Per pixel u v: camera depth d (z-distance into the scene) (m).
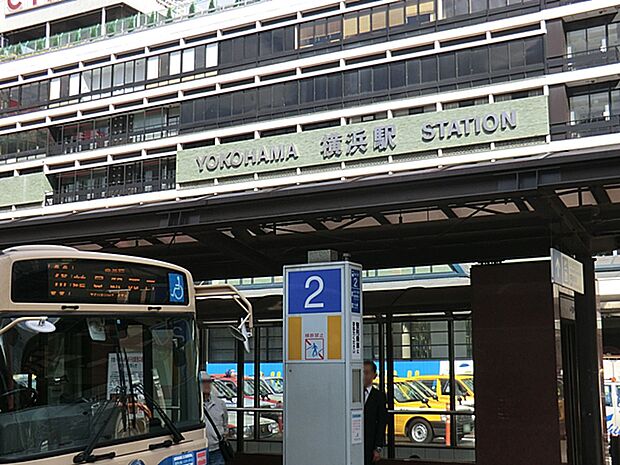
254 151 60.44
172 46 63.84
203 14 63.03
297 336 10.60
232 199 14.55
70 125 67.88
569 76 50.28
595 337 16.33
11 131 69.69
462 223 16.55
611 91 49.69
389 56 56.72
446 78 55.00
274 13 60.25
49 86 68.38
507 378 14.16
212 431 10.26
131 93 64.88
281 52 60.12
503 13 52.91
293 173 59.50
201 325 18.33
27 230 16.67
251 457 16.22
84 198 66.50
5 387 6.50
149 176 64.44
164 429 7.70
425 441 16.38
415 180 13.27
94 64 66.69
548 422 13.81
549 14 51.00
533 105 51.38
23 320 6.46
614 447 18.12
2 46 74.88
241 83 61.31
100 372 7.28
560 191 14.27
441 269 38.19
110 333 7.44
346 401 10.16
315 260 10.79
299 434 10.34
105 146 66.00
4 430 6.43
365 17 57.75
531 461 13.82
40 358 6.81
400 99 56.28
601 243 17.25
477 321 14.50
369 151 57.12
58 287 7.07
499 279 14.49
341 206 13.99
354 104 57.75
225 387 21.20
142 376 7.66
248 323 8.33
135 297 7.75
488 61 53.62
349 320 10.37
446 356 20.17
